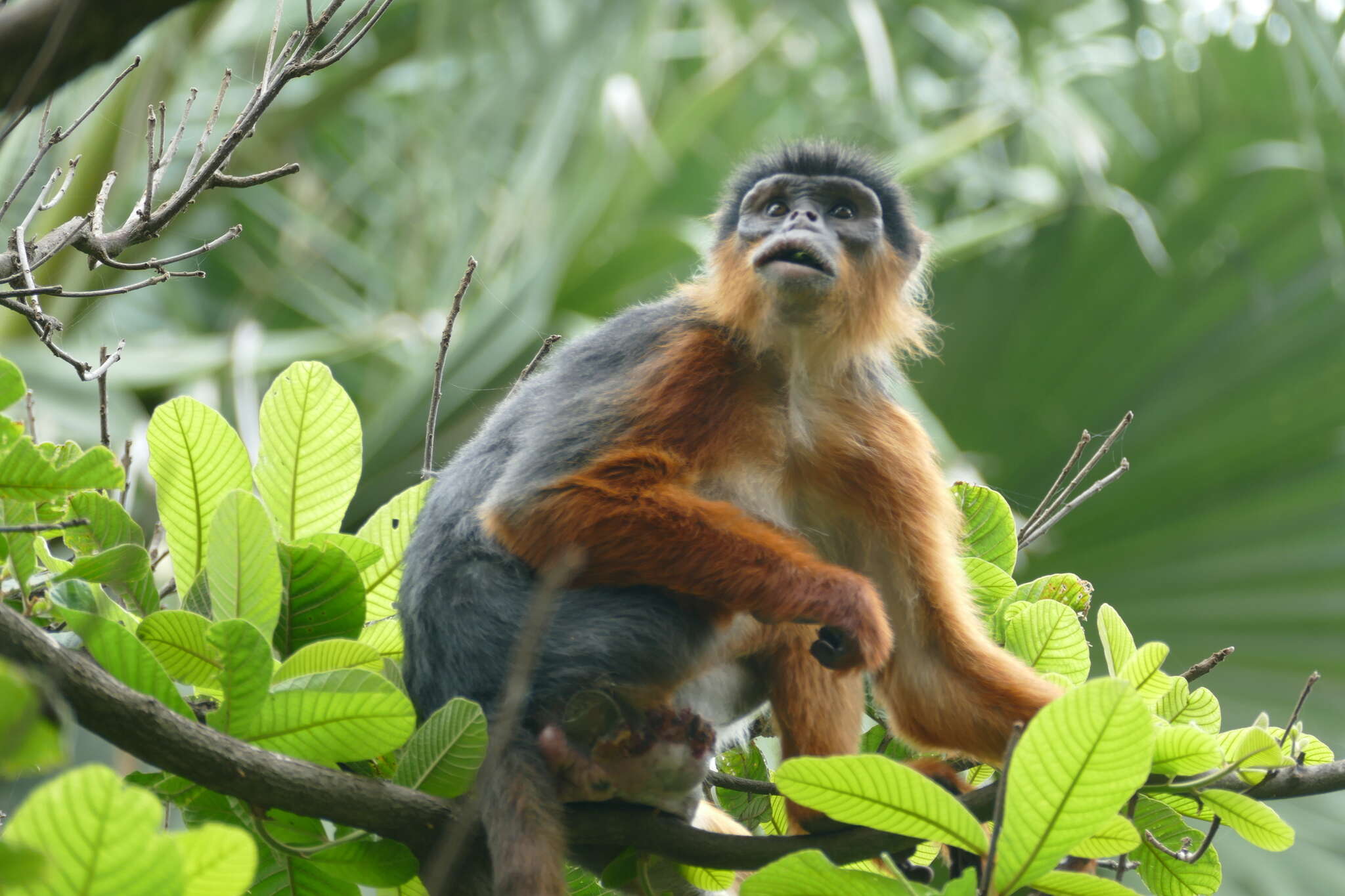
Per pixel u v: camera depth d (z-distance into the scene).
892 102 18.27
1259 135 19.05
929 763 6.87
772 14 20.14
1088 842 5.13
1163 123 20.41
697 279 8.70
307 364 6.46
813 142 9.07
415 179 17.72
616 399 7.13
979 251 18.73
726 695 7.61
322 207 20.64
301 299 19.70
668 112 19.16
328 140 20.97
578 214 15.85
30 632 4.59
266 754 5.09
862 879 4.82
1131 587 17.19
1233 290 17.91
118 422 13.38
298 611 6.02
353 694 5.13
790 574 6.34
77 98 13.72
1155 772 5.59
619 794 6.18
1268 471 17.53
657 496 6.59
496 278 15.63
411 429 13.78
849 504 7.71
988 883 4.61
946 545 7.58
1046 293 18.28
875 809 5.00
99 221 5.98
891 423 7.89
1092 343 18.05
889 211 8.66
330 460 6.53
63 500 5.45
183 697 5.17
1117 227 18.09
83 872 3.60
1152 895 6.36
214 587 5.58
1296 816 15.73
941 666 7.12
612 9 16.75
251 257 20.39
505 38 16.73
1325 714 16.25
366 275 19.62
